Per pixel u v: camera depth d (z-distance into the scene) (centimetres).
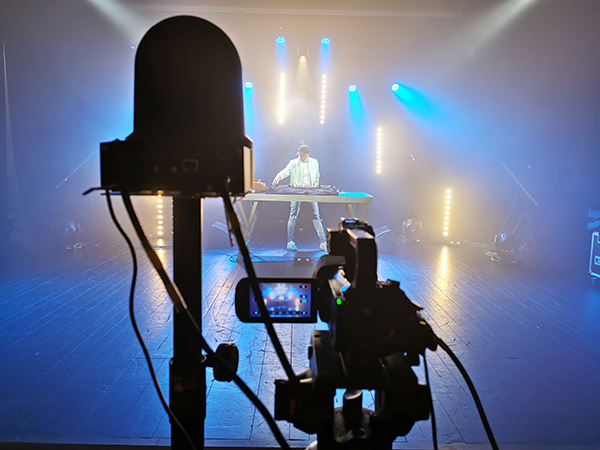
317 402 101
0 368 294
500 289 507
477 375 293
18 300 443
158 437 217
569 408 252
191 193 100
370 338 95
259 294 94
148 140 98
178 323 116
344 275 117
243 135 106
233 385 274
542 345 344
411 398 101
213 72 102
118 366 299
